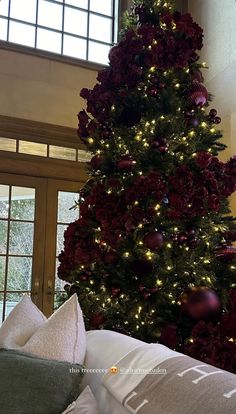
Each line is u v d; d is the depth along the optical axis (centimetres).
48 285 426
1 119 411
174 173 206
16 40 447
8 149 415
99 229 218
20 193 421
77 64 463
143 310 203
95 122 238
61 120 442
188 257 209
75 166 446
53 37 469
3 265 411
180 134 221
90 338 148
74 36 481
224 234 222
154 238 197
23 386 116
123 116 228
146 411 93
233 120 424
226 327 189
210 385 86
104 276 213
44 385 115
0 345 143
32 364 122
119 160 214
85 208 222
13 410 111
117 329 206
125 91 226
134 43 224
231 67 434
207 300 194
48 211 433
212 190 206
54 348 130
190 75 233
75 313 138
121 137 227
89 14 495
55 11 475
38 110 432
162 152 209
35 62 440
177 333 203
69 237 227
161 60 225
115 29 503
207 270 216
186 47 229
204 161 202
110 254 208
